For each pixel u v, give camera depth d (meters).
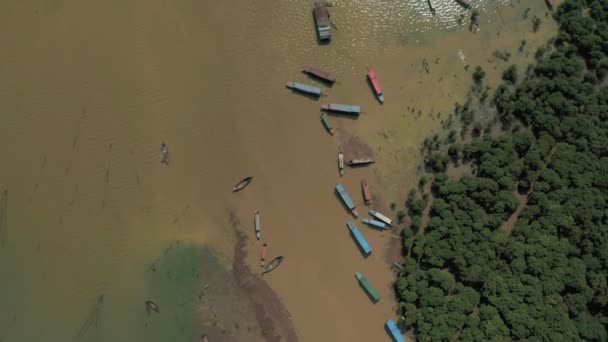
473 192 60.31
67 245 62.03
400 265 60.97
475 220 59.59
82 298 61.16
